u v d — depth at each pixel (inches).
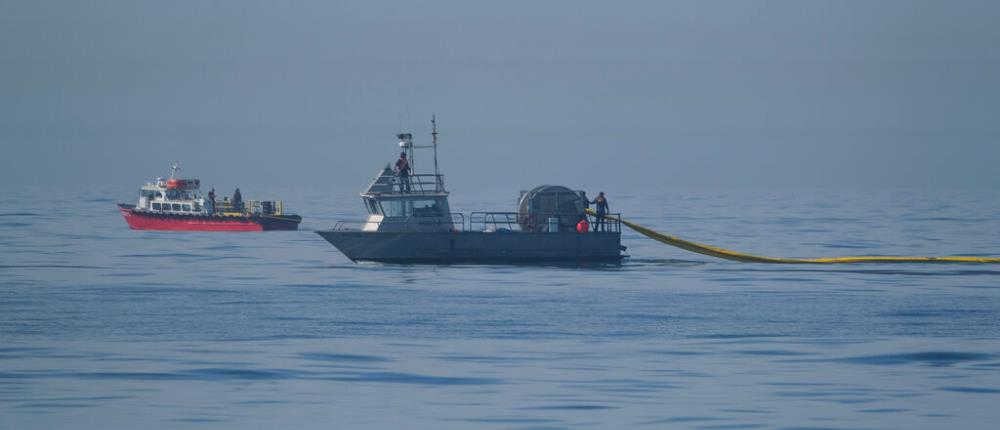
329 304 5378.9
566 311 5118.1
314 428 2970.0
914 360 3919.8
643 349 4141.2
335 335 4456.2
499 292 5812.0
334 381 3543.3
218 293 5895.7
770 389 3422.7
